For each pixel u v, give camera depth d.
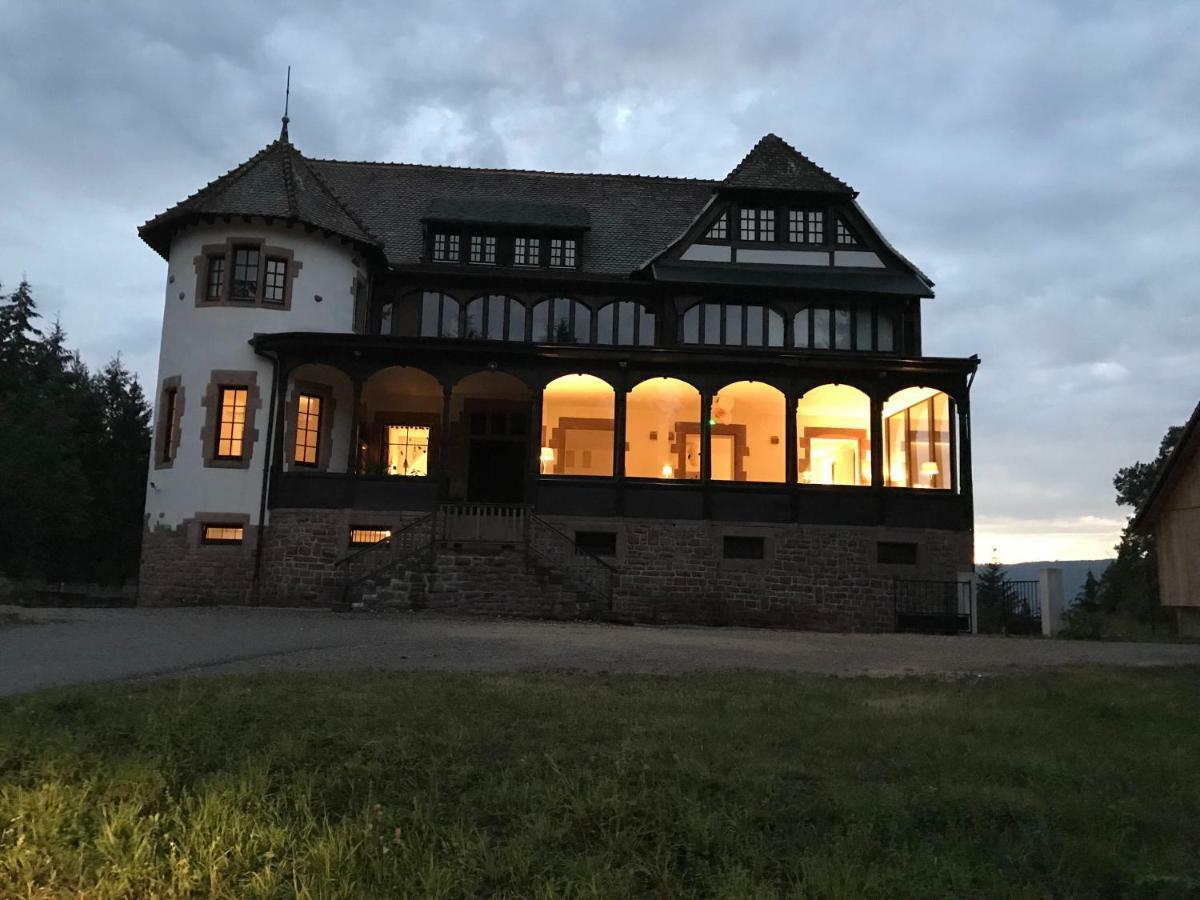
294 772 5.85
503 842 4.85
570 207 28.03
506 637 14.73
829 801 5.34
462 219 26.62
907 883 4.26
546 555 21.03
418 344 22.73
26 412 40.81
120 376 52.38
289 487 22.81
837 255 26.89
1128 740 7.23
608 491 22.88
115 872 4.34
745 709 8.11
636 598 22.45
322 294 24.19
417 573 20.06
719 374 23.48
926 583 22.88
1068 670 11.92
